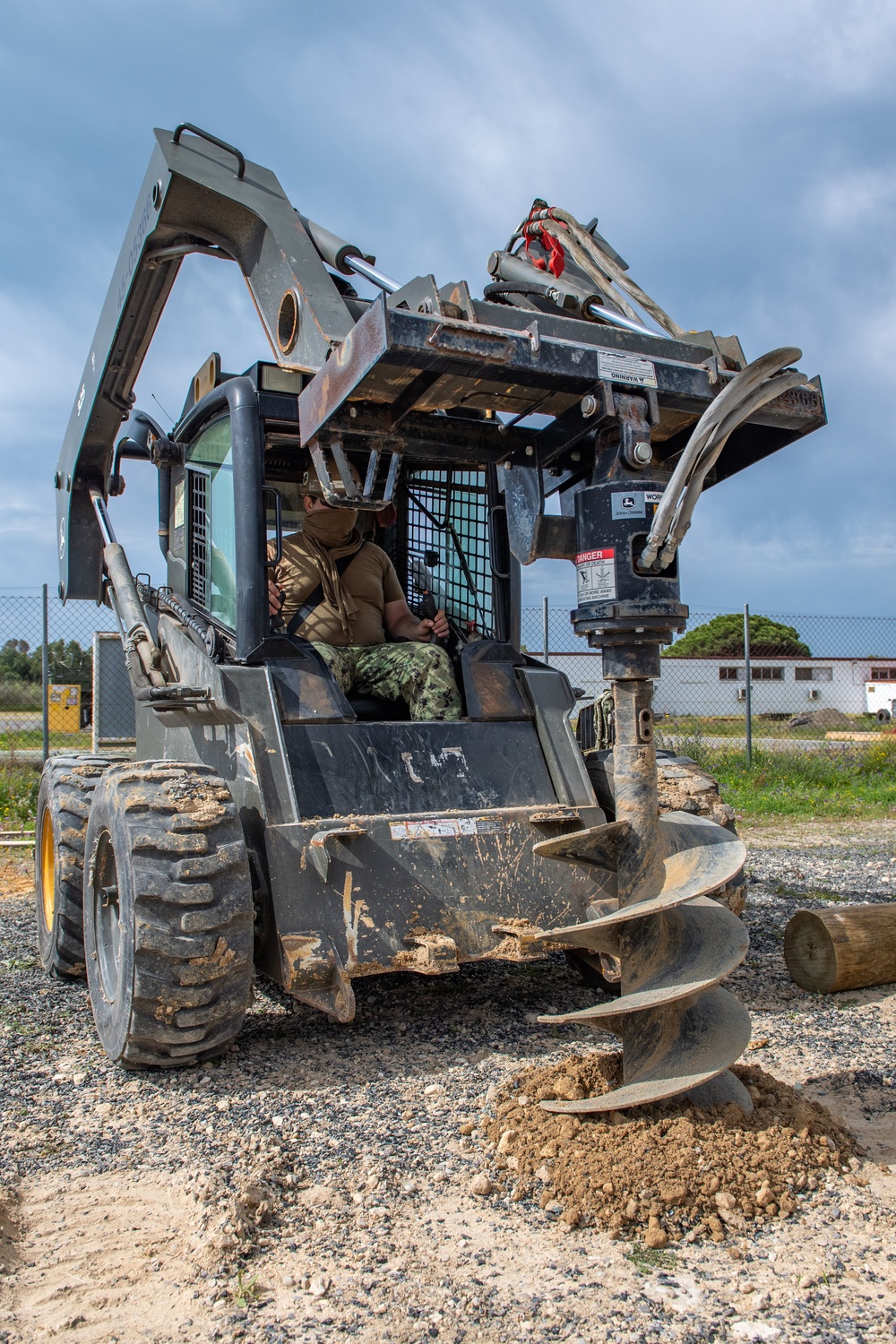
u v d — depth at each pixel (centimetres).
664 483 256
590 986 376
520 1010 351
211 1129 252
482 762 339
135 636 406
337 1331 170
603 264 337
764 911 530
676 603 249
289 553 394
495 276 370
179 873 267
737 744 1464
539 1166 223
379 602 411
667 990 226
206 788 287
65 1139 248
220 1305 177
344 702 330
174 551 438
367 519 458
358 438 301
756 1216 205
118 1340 167
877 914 386
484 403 284
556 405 286
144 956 266
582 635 260
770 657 2784
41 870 441
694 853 249
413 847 302
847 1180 219
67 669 1242
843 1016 350
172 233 385
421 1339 167
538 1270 188
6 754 1093
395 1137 246
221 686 316
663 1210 204
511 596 393
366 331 250
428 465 430
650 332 316
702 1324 171
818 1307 176
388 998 366
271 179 365
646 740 250
